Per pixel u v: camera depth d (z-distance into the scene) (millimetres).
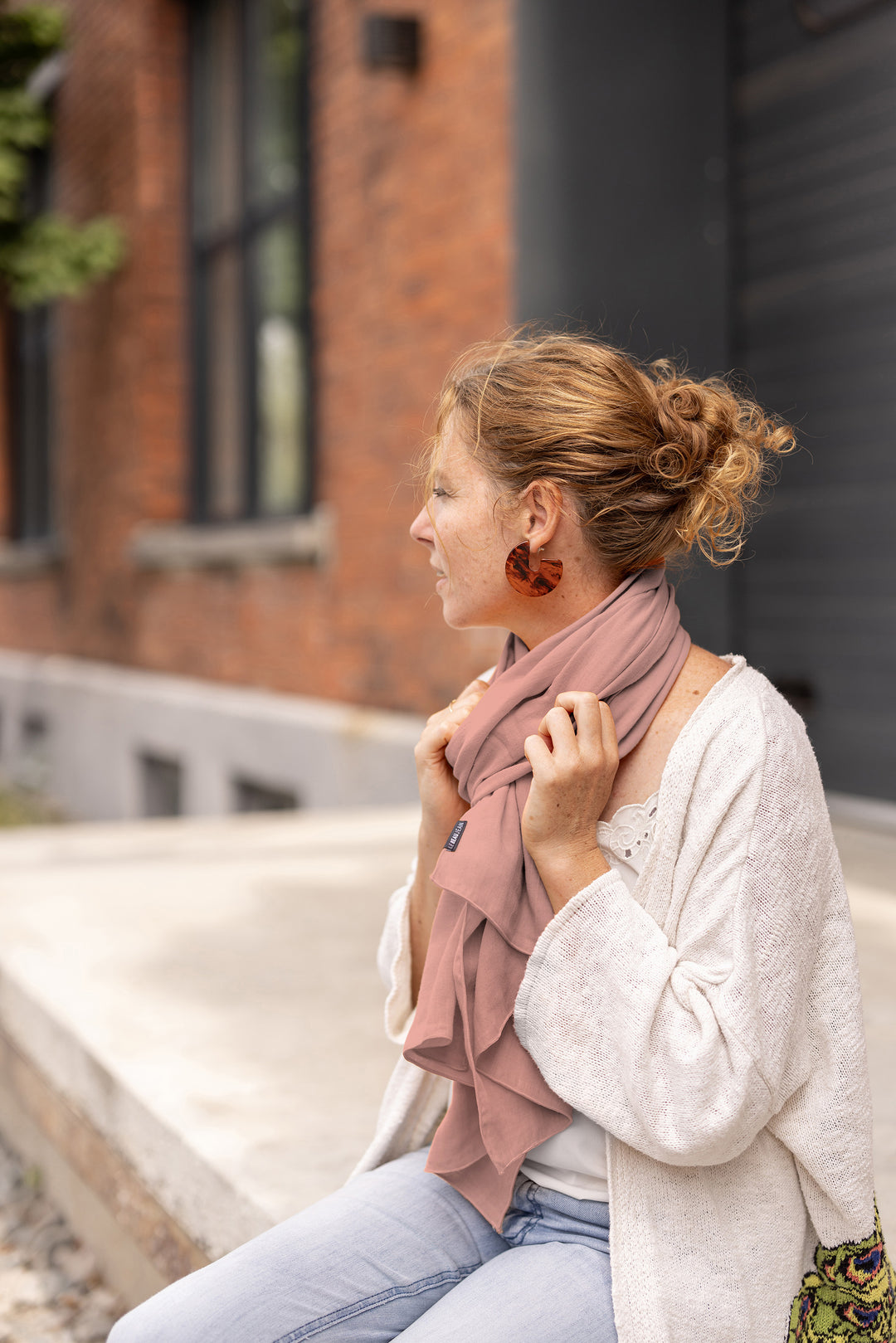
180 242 9305
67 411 11070
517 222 5488
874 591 5016
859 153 4957
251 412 8461
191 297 9312
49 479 12258
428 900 1501
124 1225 2652
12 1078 3381
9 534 13047
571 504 1320
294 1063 2764
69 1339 2586
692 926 1209
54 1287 2789
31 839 5312
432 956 1347
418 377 6410
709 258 5590
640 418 1323
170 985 3316
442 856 1297
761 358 5504
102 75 9891
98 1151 2791
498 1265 1314
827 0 5004
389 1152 1553
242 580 8258
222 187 8883
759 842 1199
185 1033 2955
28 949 3648
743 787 1209
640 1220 1244
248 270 8453
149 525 9461
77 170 10523
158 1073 2699
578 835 1245
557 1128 1291
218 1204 2225
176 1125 2430
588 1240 1312
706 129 5562
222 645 8562
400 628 6629
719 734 1239
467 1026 1277
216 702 8289
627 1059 1187
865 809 5059
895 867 4398
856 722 5137
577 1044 1229
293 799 7805
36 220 9344
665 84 5512
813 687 5328
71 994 3229
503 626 1410
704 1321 1223
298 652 7637
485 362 1385
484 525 1343
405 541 6555
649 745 1272
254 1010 3127
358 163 6883
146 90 9172
